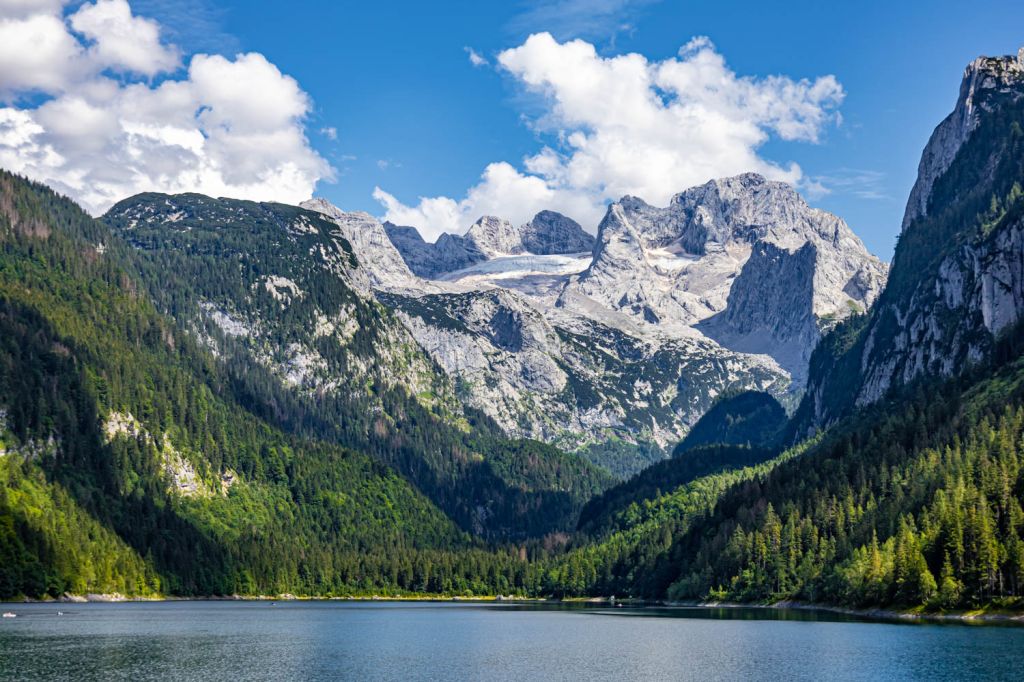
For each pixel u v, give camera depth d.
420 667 197.00
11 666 188.75
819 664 190.00
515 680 181.00
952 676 171.00
